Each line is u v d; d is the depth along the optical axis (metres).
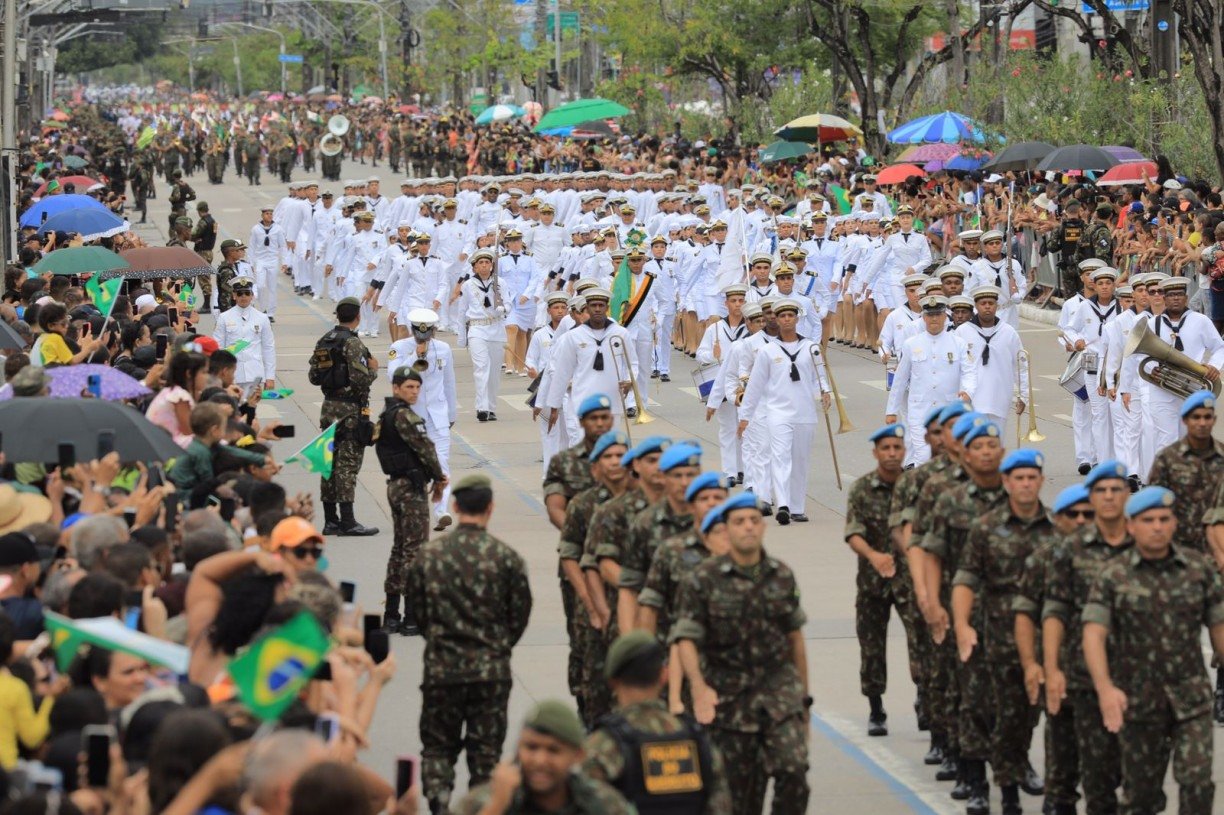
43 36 189.38
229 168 176.50
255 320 51.09
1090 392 45.31
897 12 109.81
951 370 43.03
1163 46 80.38
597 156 117.19
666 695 22.31
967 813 24.02
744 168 102.62
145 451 25.48
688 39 122.81
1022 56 87.75
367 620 20.14
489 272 56.53
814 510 43.97
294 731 14.52
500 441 53.28
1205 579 21.25
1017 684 23.61
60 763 16.30
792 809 20.69
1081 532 22.11
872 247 67.75
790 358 42.22
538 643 32.44
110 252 48.81
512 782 15.17
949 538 24.59
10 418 25.38
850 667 30.89
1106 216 64.25
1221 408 53.25
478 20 189.75
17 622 21.05
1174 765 21.11
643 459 24.64
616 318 57.41
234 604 19.38
